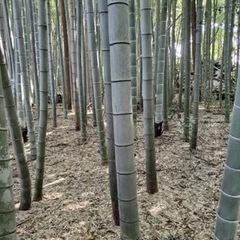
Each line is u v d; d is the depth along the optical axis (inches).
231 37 201.2
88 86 276.2
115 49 51.9
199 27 135.0
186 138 157.5
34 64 177.0
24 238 76.2
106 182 110.6
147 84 93.5
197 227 79.6
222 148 145.6
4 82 76.1
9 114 80.3
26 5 204.8
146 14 89.1
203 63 284.4
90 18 116.5
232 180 44.4
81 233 78.0
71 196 99.6
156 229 79.2
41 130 91.0
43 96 87.7
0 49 71.9
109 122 71.3
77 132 192.4
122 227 61.1
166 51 168.6
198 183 107.1
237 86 42.8
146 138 96.3
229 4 203.2
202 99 303.4
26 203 89.9
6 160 39.6
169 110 223.5
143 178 112.3
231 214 45.8
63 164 133.6
